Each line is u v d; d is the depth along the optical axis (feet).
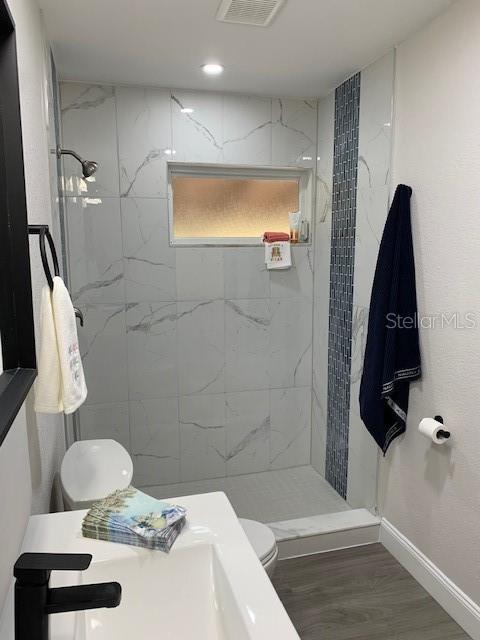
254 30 6.25
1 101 2.88
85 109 8.24
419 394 6.77
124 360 9.07
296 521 7.90
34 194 4.37
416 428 6.86
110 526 3.26
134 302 8.95
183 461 9.73
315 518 7.96
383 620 6.25
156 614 3.14
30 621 1.94
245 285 9.52
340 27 6.21
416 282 6.68
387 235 6.79
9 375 2.93
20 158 2.94
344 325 8.75
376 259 7.56
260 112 9.07
